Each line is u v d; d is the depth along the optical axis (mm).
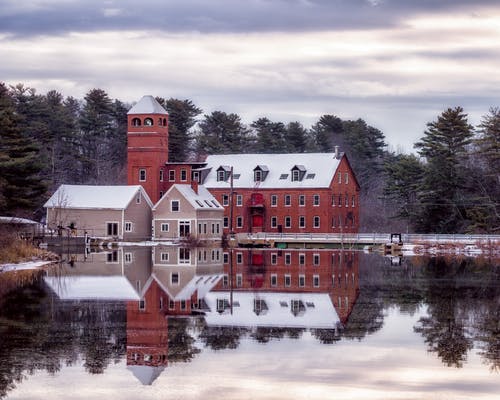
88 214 133625
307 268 85375
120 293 62688
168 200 135125
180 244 130625
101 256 101250
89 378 37281
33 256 91812
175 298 60406
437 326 49250
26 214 134875
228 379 37250
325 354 41844
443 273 79688
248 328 48500
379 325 49688
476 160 142500
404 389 36000
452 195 142000
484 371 38812
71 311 53844
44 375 37719
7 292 62562
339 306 56938
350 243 129875
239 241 130875
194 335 46281
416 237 127438
